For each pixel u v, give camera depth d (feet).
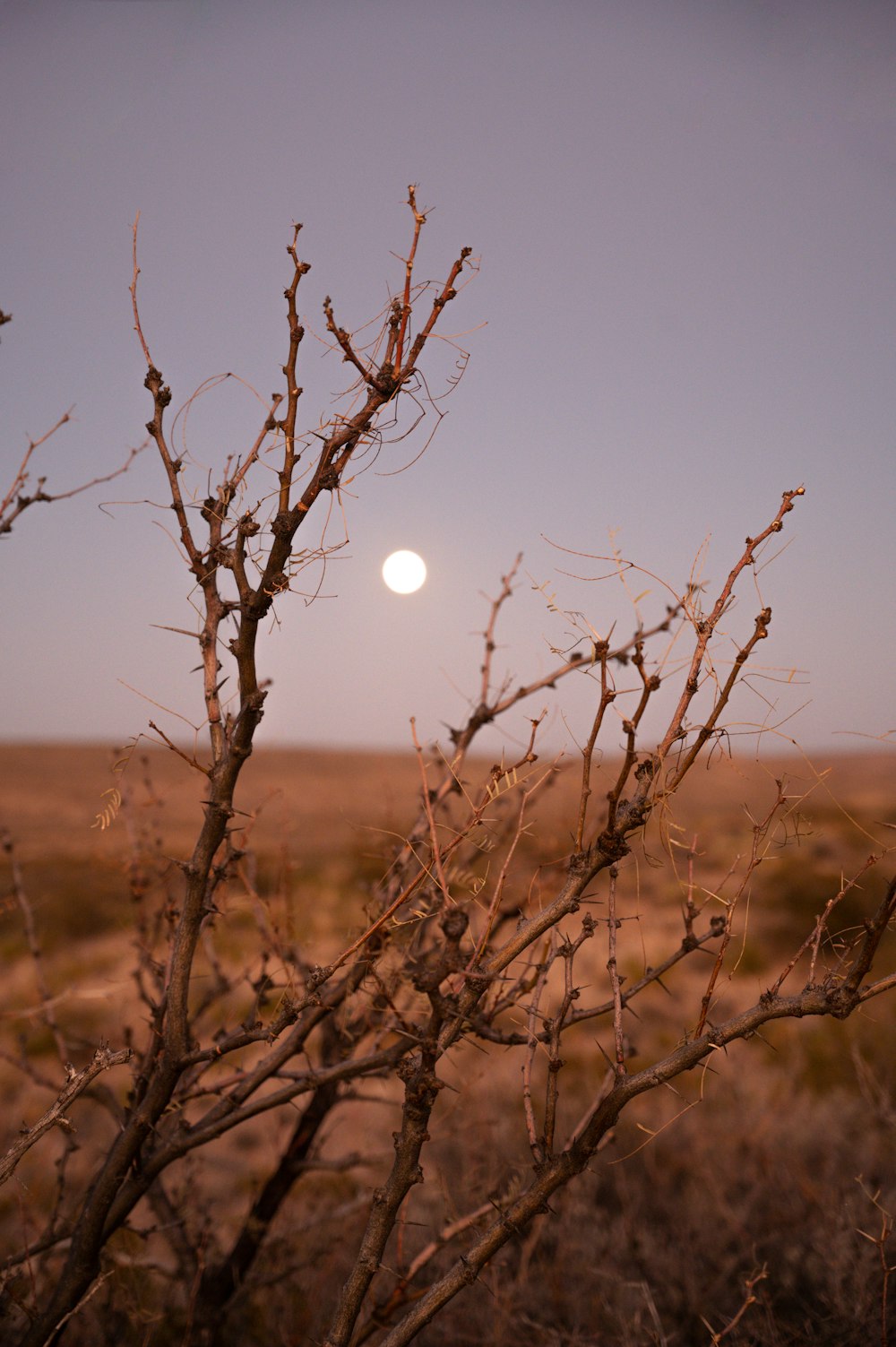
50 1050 21.38
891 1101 13.38
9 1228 10.78
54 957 30.71
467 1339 8.14
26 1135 3.90
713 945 29.17
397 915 5.47
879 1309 7.95
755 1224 10.73
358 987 5.32
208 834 4.51
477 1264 3.74
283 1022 4.39
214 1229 9.82
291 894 7.42
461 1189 8.68
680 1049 3.73
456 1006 3.54
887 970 24.88
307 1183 12.39
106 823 4.21
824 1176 11.39
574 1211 10.47
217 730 4.73
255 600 4.09
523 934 3.64
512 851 3.86
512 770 3.98
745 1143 12.70
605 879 31.27
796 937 29.99
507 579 6.44
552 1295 8.82
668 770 3.81
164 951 7.62
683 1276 9.68
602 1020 23.62
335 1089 8.00
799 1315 9.00
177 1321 7.83
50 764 150.10
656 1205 11.62
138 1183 4.95
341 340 4.10
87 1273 4.86
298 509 4.02
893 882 3.40
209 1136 4.99
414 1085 3.56
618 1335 8.29
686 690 3.74
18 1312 5.97
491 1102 12.61
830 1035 19.42
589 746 3.72
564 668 6.29
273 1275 8.04
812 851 38.04
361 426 4.08
